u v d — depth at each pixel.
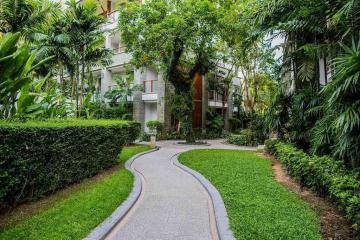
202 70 16.66
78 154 6.28
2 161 4.12
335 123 4.79
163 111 18.97
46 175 5.20
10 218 4.21
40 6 13.64
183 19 12.95
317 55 6.89
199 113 22.47
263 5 7.76
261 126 15.92
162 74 18.45
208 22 13.34
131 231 4.01
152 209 4.90
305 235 3.61
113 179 6.67
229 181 6.46
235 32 13.49
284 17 7.60
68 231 3.75
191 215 4.62
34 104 6.93
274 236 3.57
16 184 4.50
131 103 20.19
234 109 25.95
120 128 8.85
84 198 5.16
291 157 6.99
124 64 18.83
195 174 7.47
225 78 22.33
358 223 3.46
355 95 4.68
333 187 4.41
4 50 5.55
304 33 7.99
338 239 3.64
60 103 9.13
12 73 5.77
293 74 9.39
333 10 6.19
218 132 22.61
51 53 13.74
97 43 14.84
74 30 13.62
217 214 4.35
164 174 7.77
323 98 7.05
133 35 14.26
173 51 14.84
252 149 13.80
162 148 13.85
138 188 6.04
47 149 5.15
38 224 3.95
